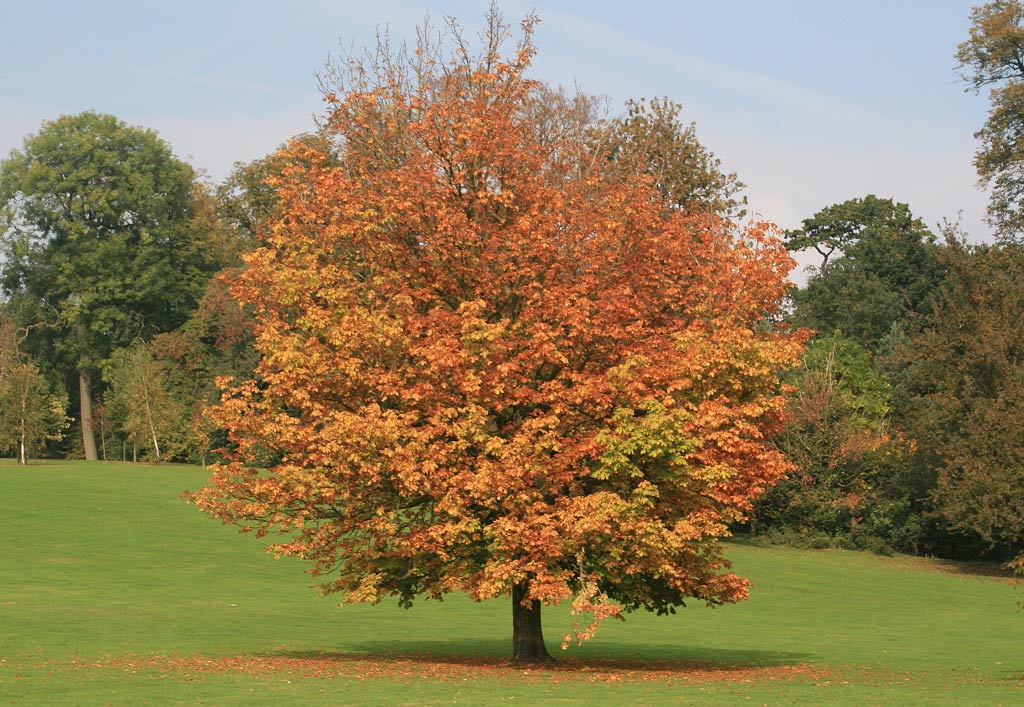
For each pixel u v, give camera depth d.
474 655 27.77
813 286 88.25
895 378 69.31
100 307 83.12
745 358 23.11
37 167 81.81
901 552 61.81
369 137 27.47
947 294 59.31
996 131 63.31
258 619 34.16
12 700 17.48
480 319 22.75
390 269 24.70
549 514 21.97
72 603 35.03
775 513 62.06
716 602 25.09
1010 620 40.69
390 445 21.69
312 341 23.12
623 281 25.03
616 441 21.66
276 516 23.03
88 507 55.28
